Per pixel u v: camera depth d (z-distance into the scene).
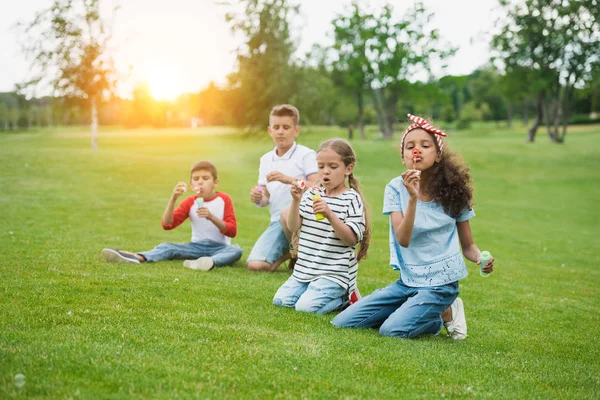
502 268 8.36
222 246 6.27
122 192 13.95
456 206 3.90
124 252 5.69
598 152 38.00
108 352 2.81
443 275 3.90
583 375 3.38
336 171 4.41
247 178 19.52
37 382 2.39
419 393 2.73
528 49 46.19
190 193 14.75
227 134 46.34
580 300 6.25
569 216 18.11
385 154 33.59
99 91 28.12
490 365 3.35
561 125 74.00
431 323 3.87
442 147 3.93
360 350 3.31
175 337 3.20
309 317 4.05
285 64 40.66
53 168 16.84
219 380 2.61
